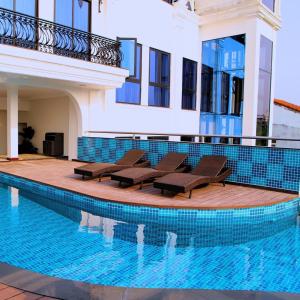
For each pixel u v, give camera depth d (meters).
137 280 3.02
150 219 5.04
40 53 7.94
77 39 9.30
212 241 4.28
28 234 4.29
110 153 9.24
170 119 13.04
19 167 8.91
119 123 11.11
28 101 13.16
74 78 8.74
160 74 12.61
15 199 6.33
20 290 2.36
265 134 14.13
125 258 3.57
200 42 14.23
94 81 9.22
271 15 13.24
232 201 5.33
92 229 4.58
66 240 4.09
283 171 6.12
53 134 11.58
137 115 11.70
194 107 14.38
